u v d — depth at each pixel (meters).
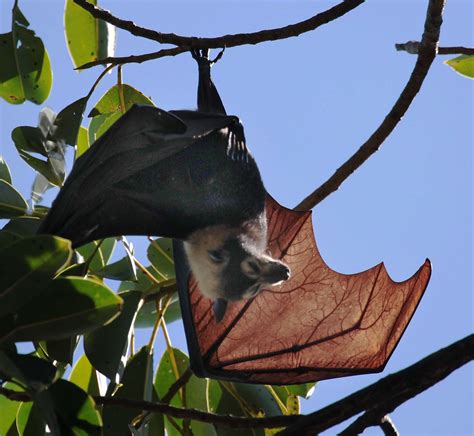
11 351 8.24
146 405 9.42
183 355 11.49
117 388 10.52
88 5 9.98
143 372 10.61
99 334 10.04
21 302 7.77
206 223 10.27
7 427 10.15
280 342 10.91
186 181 10.13
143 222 9.95
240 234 10.48
